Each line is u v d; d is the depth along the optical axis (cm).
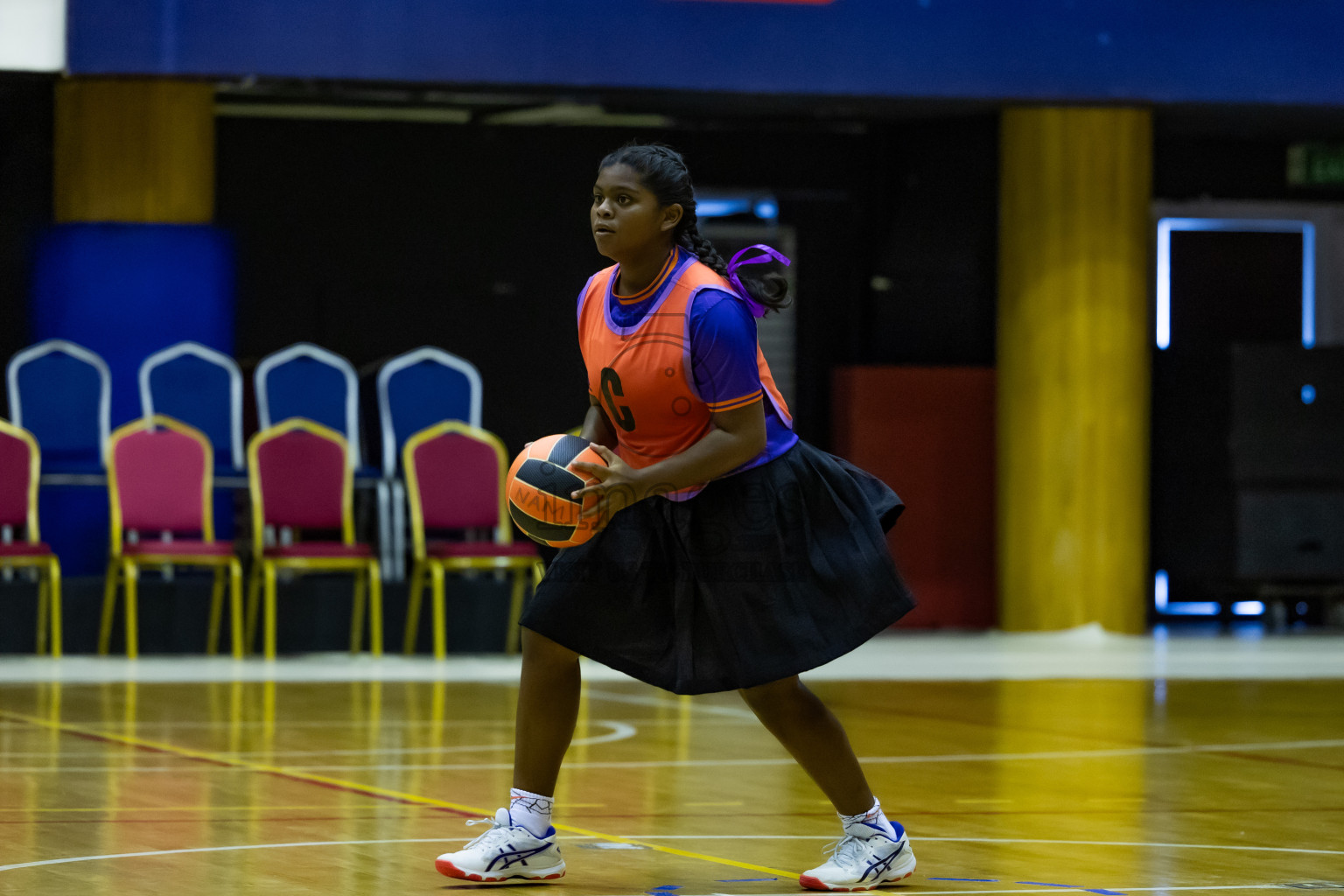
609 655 608
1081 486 1852
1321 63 1861
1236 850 702
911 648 1744
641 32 1756
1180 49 1844
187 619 1628
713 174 2036
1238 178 2108
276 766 929
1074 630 1850
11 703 1230
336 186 1959
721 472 591
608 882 616
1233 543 1970
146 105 1781
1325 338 2136
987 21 1819
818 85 1789
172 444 1603
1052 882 624
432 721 1145
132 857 652
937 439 1916
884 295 2023
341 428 1781
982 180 1930
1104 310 1852
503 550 1623
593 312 623
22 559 1530
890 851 611
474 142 1986
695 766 946
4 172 1833
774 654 597
